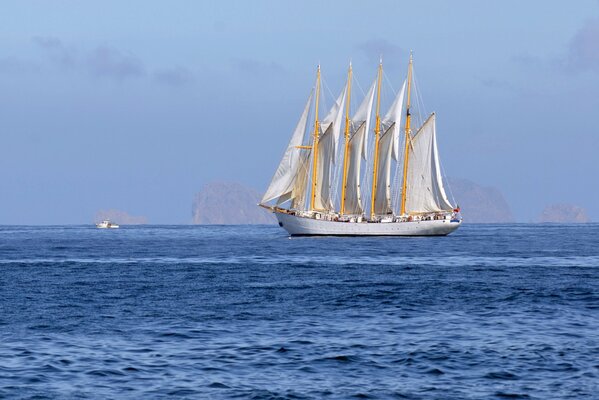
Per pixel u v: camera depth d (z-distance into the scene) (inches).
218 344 2790.4
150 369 2427.4
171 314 3481.8
